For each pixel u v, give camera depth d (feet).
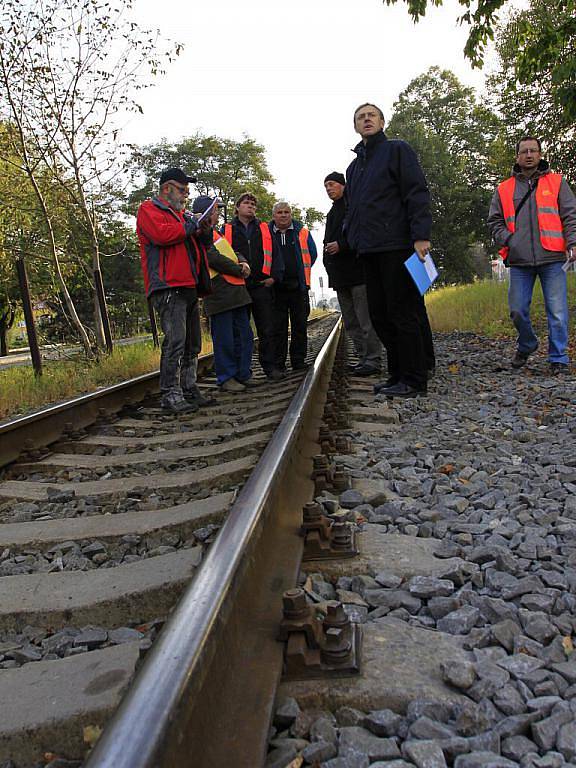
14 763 5.31
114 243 45.01
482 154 169.27
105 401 20.85
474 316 49.47
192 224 19.63
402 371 20.43
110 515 10.97
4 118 37.65
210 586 5.49
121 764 3.44
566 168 62.39
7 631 7.56
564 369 24.12
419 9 30.83
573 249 23.32
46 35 35.45
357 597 7.24
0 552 9.99
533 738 4.94
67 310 44.73
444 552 8.38
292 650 5.62
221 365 25.18
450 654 5.99
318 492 10.75
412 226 18.62
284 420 12.17
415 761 4.62
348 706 5.33
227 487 12.22
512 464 12.73
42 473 14.87
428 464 12.71
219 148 163.53
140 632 7.18
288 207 26.94
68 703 5.63
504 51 56.85
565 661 5.93
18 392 26.08
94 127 38.42
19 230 41.73
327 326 82.94
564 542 8.68
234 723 4.86
